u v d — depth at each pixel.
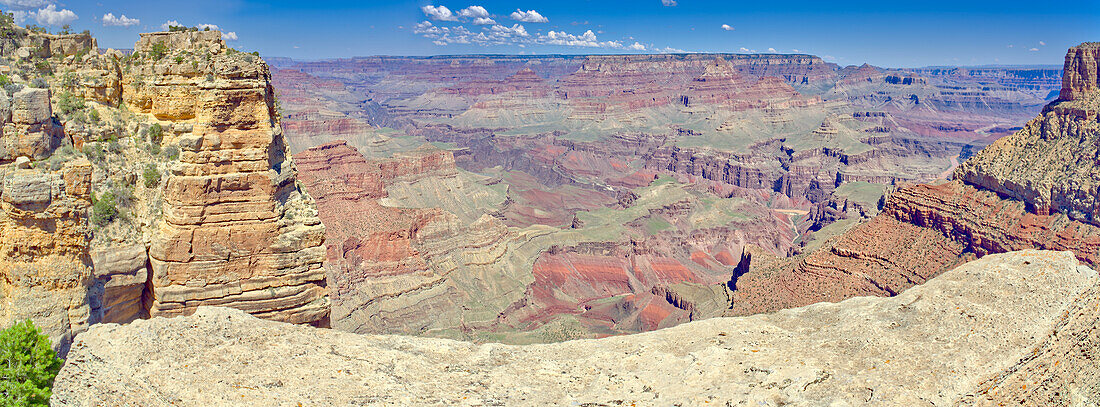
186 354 28.52
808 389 27.52
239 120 33.25
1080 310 30.27
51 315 30.48
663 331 34.31
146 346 28.34
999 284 31.27
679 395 28.00
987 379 27.34
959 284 32.09
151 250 33.34
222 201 33.44
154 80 34.38
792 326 33.56
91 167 32.53
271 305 34.53
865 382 27.38
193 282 33.44
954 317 30.02
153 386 26.75
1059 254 32.78
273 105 36.62
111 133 34.25
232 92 32.91
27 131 31.06
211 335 29.77
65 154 32.44
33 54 35.69
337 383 28.09
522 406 27.77
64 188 30.84
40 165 31.38
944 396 26.61
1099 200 100.25
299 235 34.66
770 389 27.59
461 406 27.50
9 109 30.84
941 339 29.17
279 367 28.64
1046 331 29.00
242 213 33.69
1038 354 28.58
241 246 33.84
